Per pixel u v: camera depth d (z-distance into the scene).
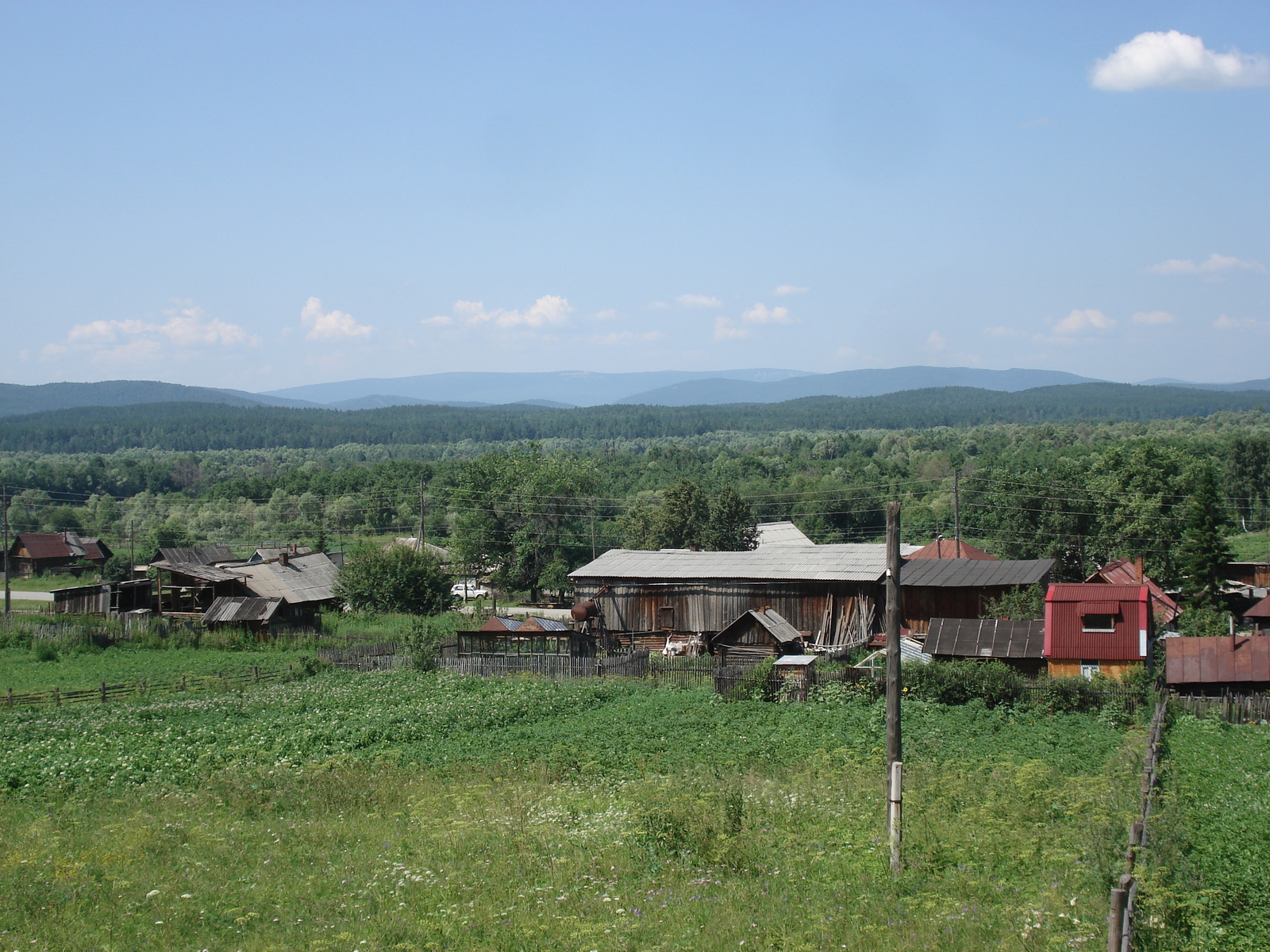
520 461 98.00
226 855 17.89
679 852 17.20
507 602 91.75
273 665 50.06
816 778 23.92
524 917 13.94
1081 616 40.28
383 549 73.75
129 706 38.16
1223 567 68.56
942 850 16.86
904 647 47.19
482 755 27.64
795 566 55.91
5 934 13.38
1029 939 12.57
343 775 24.80
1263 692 35.69
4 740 30.88
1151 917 12.74
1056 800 20.42
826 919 13.71
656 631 57.41
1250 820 17.72
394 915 14.32
